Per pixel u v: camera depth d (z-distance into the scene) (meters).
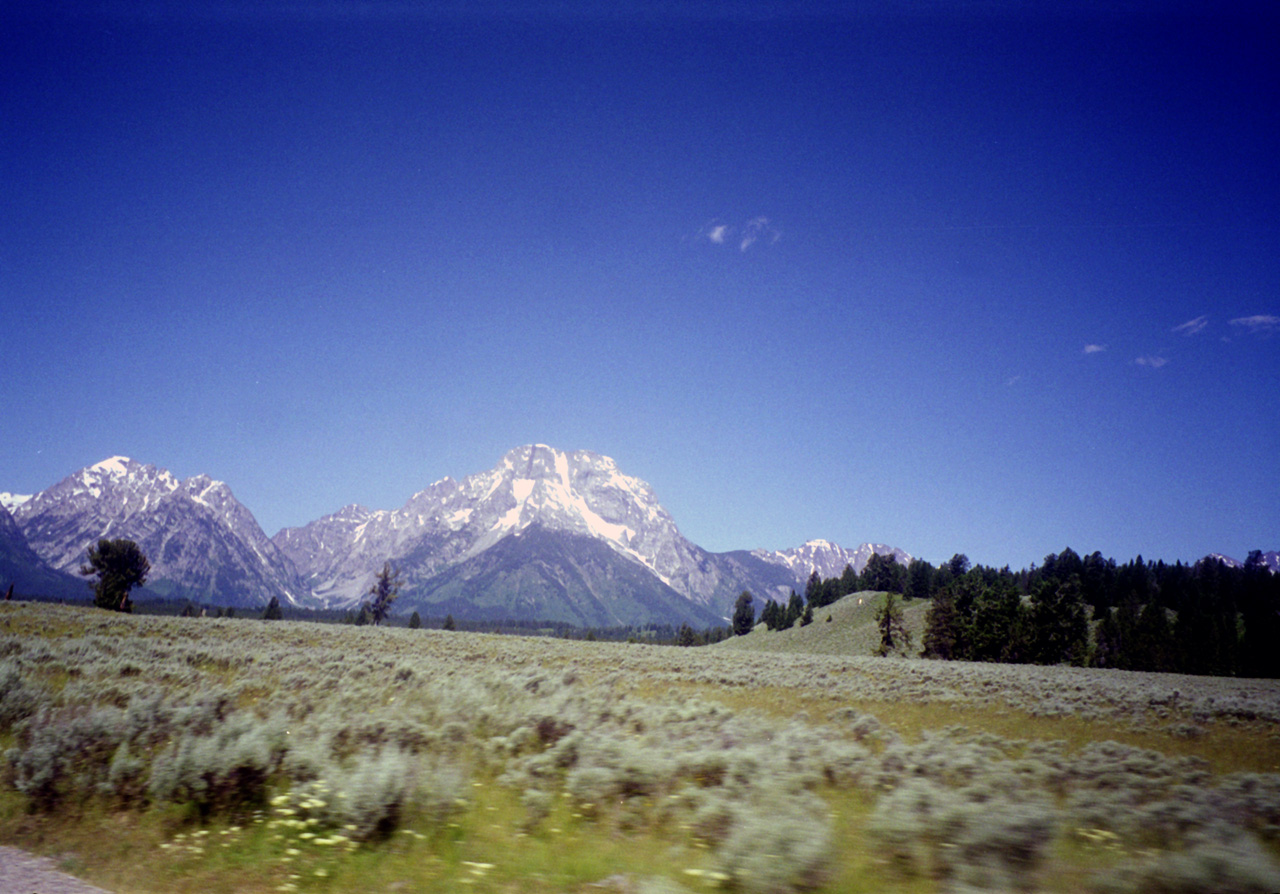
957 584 133.88
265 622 69.00
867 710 28.30
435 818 9.14
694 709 19.34
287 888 7.38
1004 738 21.17
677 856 8.14
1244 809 10.59
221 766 10.09
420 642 58.59
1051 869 7.40
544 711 14.62
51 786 10.45
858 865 7.66
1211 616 111.81
